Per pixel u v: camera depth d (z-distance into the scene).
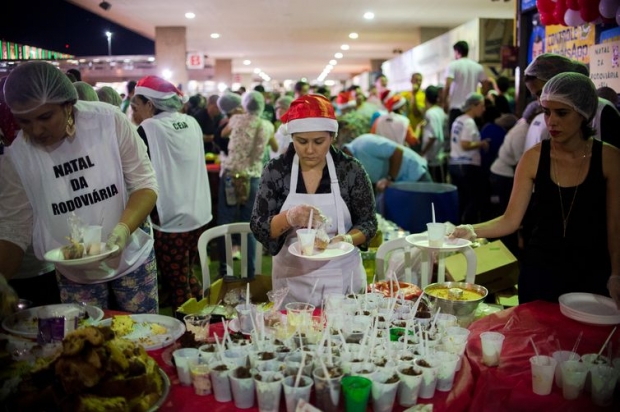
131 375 1.63
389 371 1.74
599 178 2.53
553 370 1.79
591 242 2.58
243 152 5.38
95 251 2.22
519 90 6.19
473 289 2.50
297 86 9.08
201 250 3.39
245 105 5.44
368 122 7.63
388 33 16.95
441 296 2.42
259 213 2.69
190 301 2.85
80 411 1.55
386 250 3.18
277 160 2.72
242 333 2.15
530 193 2.71
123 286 2.70
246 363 1.79
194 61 18.08
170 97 3.86
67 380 1.57
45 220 2.47
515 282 3.79
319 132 2.49
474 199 7.08
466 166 6.96
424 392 1.77
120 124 2.56
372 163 6.10
